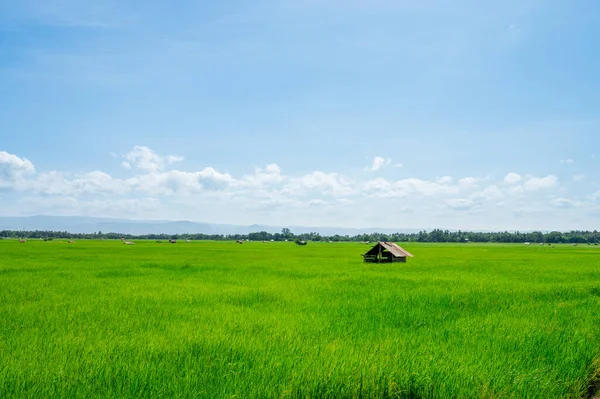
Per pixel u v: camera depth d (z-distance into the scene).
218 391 6.50
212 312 13.85
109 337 10.14
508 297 17.64
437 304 15.84
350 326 11.59
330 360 7.81
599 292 19.88
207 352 8.75
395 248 46.28
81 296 17.44
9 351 8.83
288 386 6.57
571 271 32.84
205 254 61.00
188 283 22.53
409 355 8.28
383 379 6.78
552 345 9.38
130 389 6.55
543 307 15.02
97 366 7.66
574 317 12.98
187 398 6.22
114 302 15.84
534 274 29.72
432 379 7.01
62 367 7.52
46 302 15.75
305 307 15.05
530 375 7.34
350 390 6.55
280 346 9.17
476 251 90.31
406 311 14.22
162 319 12.66
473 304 15.86
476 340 9.98
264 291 19.12
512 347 9.33
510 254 73.25
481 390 6.71
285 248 99.06
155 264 37.47
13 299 16.58
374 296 17.72
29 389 6.49
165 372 7.35
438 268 35.59
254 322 12.12
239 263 40.81
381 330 11.16
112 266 34.66
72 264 36.62
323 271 31.50
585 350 8.97
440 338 10.25
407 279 25.05
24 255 51.53
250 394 6.34
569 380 7.40
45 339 9.86
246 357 8.32
